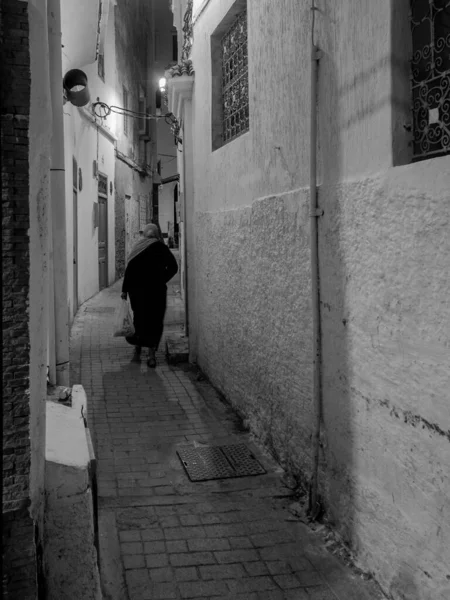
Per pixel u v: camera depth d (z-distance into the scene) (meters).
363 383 3.21
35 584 2.20
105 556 3.43
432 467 2.62
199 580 3.21
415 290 2.70
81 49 7.50
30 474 2.20
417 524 2.74
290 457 4.45
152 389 6.81
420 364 2.68
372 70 3.01
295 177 4.18
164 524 3.81
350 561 3.35
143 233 7.93
